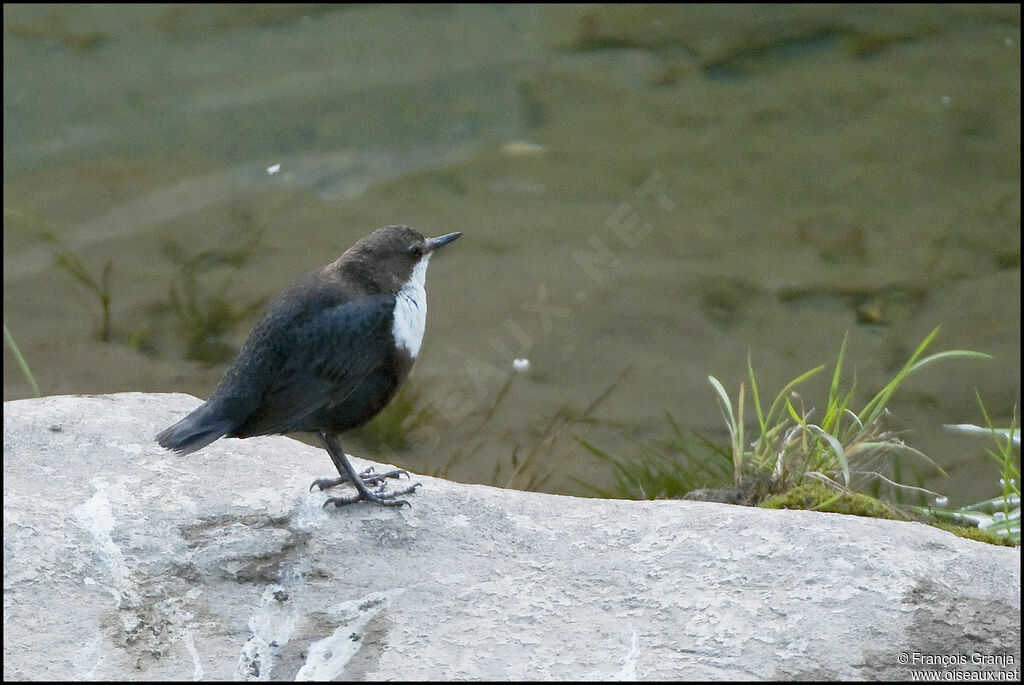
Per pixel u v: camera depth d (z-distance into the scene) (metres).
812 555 6.30
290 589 6.23
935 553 6.32
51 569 6.30
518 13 19.25
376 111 16.52
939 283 13.39
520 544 6.62
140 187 15.12
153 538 6.61
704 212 14.76
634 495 9.88
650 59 18.03
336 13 19.17
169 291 13.41
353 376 6.95
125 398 8.36
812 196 15.04
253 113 16.47
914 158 15.73
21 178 15.14
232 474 7.36
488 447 10.92
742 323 12.79
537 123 16.44
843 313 12.94
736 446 9.27
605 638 5.79
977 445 10.71
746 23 19.06
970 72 17.62
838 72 17.75
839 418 9.23
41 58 17.58
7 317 12.87
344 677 5.53
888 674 5.50
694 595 6.07
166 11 19.12
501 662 5.62
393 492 7.05
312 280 7.15
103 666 5.62
